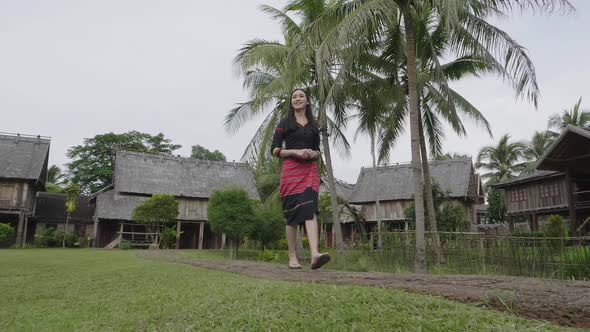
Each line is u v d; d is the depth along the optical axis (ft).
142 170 108.37
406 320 7.39
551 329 6.91
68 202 103.24
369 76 51.83
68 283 19.08
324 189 105.19
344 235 124.26
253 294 10.22
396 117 58.34
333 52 34.35
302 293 9.64
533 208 82.02
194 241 112.16
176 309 10.42
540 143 137.18
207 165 116.88
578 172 61.82
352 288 9.93
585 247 26.99
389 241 39.11
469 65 53.88
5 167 98.58
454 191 105.19
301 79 51.37
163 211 86.74
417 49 50.29
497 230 91.50
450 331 6.84
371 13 33.68
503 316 7.65
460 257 34.81
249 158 59.57
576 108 125.49
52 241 95.09
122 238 99.35
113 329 9.30
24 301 14.88
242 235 61.67
